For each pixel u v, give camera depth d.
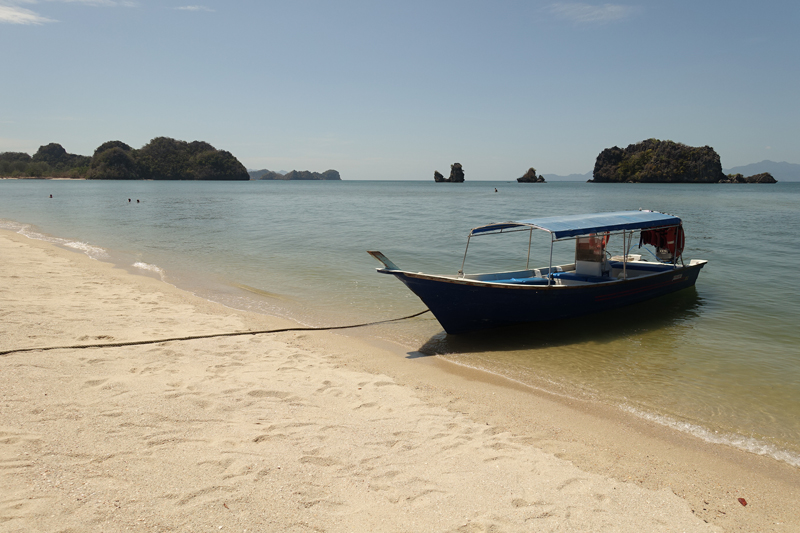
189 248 22.72
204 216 41.19
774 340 10.42
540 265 19.25
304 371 7.94
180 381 6.95
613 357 9.43
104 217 39.59
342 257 20.31
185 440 5.16
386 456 5.22
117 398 6.12
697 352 9.70
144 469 4.52
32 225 32.88
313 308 12.56
